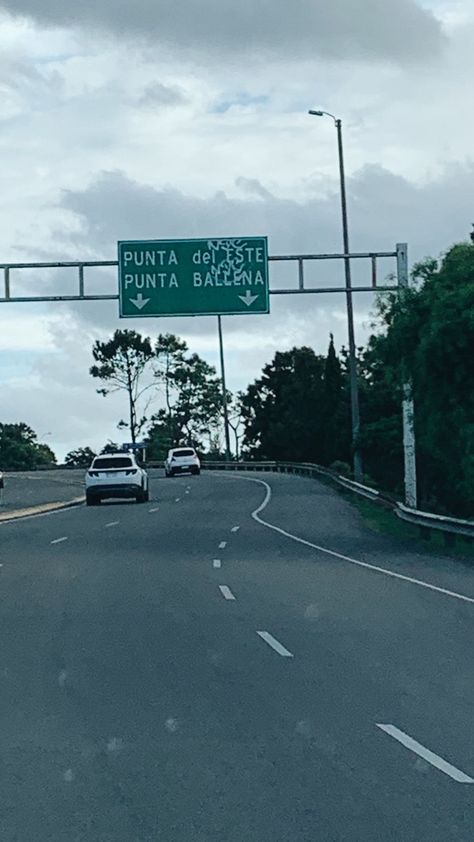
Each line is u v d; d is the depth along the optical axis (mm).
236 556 29234
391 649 15352
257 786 8836
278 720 11133
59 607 19609
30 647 15523
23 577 24297
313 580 23812
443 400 34875
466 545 32375
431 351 33312
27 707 11758
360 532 37312
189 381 145750
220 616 18531
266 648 15430
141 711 11547
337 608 19516
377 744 10164
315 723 11008
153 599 20688
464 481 39500
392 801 8445
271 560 28203
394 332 35219
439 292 34406
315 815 8109
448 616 18547
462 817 8070
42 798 8578
